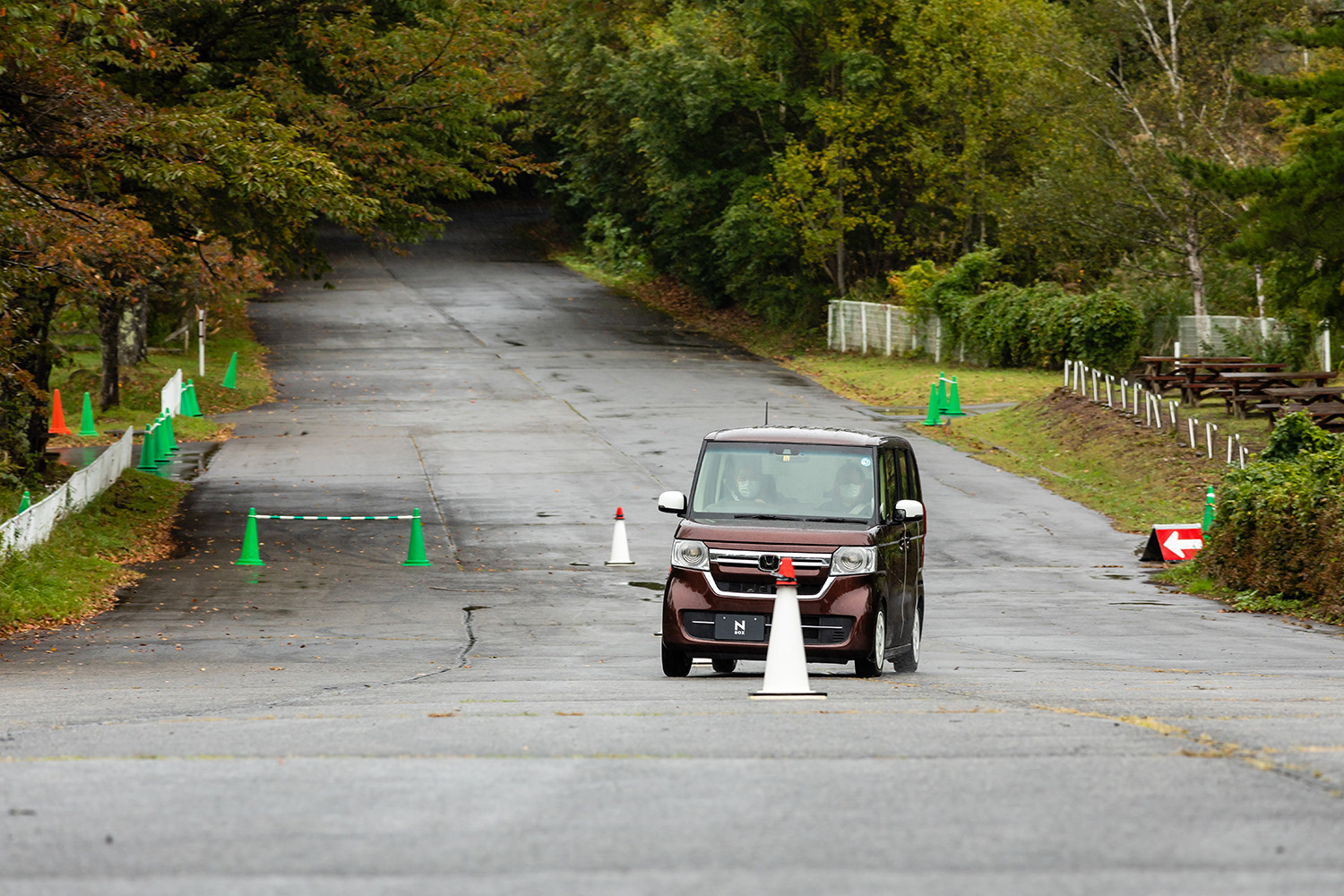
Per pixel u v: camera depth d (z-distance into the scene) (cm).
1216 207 18012
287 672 4891
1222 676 4488
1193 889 1578
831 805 2034
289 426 14412
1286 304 11812
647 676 4669
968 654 5541
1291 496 7262
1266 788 2138
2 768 2409
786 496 4722
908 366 19412
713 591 4509
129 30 7062
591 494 10950
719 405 15962
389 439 13588
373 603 7206
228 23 9712
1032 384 16850
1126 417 12950
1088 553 9156
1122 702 3459
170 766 2419
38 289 7975
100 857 1747
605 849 1781
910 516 4694
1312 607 6906
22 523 7194
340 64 9756
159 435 12350
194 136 7706
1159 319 18012
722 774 2291
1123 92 19075
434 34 9806
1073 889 1580
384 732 2892
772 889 1590
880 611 4541
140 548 8744
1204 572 8062
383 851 1772
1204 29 19212
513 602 7300
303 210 8512
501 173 10625
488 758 2498
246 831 1886
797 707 3394
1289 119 16300
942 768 2341
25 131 7456
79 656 5409
